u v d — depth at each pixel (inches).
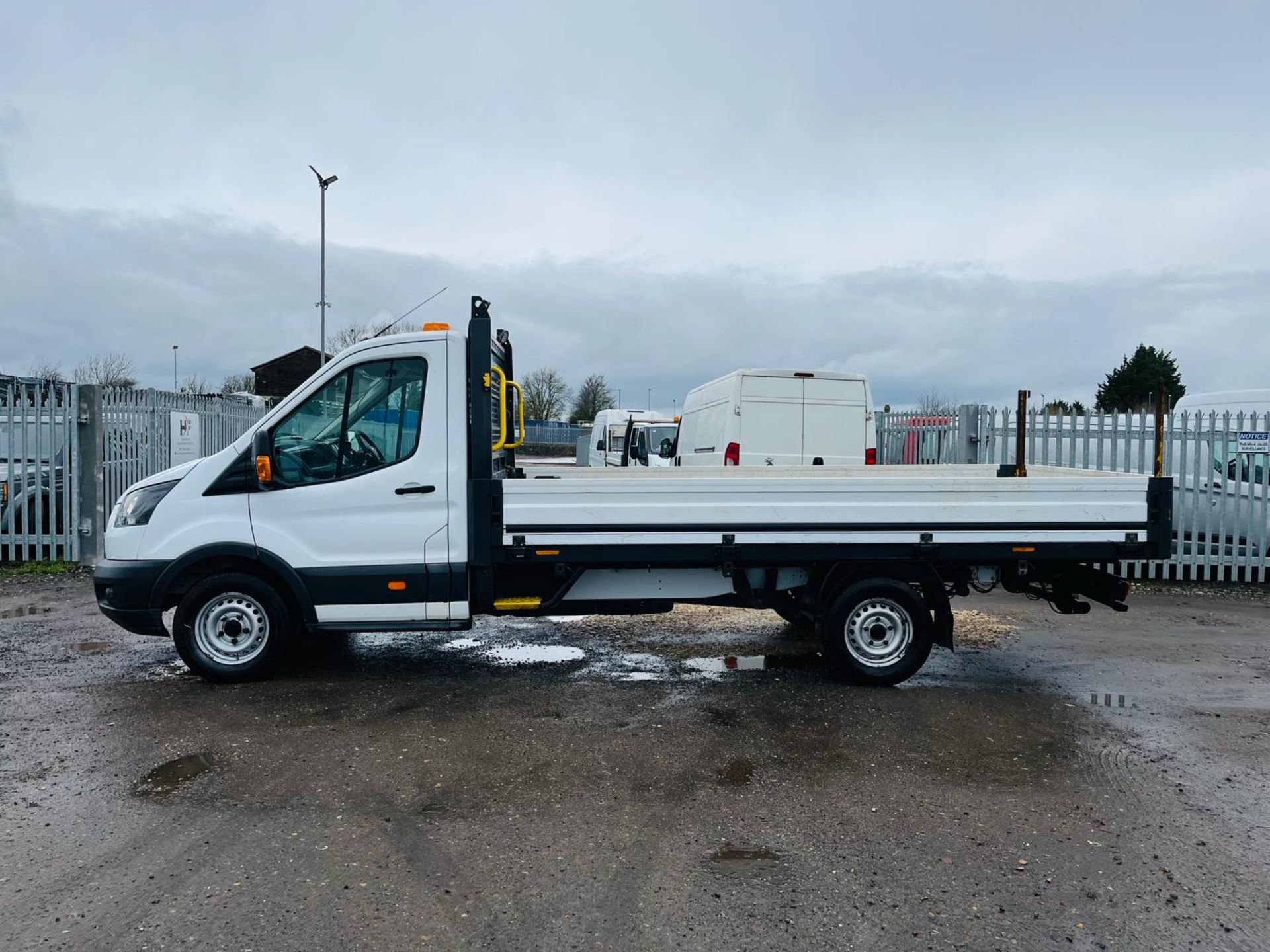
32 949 117.2
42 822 155.3
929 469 315.9
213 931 122.1
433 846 147.7
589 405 2908.5
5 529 436.1
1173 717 218.7
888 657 242.1
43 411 432.1
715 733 204.8
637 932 122.9
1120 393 2031.3
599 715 217.5
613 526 230.5
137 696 228.1
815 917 127.0
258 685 239.5
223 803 164.1
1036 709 223.8
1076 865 142.6
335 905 129.1
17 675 247.0
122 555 232.1
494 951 118.2
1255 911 129.3
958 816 160.6
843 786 174.2
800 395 426.3
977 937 122.0
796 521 233.1
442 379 231.9
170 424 498.6
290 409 232.1
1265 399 459.2
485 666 262.8
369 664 264.1
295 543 230.7
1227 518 427.8
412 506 231.9
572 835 152.3
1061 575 248.8
